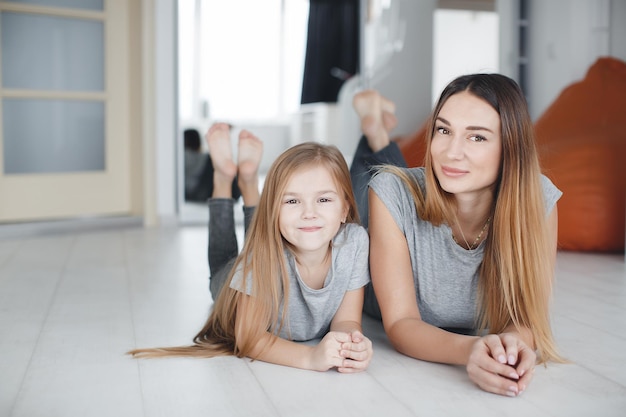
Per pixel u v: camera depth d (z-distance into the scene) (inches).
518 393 53.2
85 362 63.8
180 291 96.8
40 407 52.6
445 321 67.8
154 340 71.6
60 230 161.6
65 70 167.0
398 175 65.6
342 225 65.2
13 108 160.2
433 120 60.4
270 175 62.0
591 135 131.6
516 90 58.6
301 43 269.1
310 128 284.7
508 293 60.5
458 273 63.5
